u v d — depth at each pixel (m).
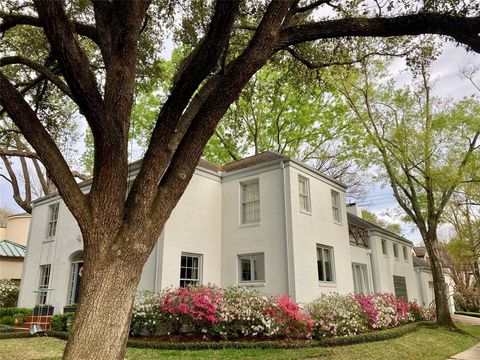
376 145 16.94
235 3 4.79
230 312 9.96
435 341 11.98
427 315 18.41
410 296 21.95
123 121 4.53
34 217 17.89
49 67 7.64
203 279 12.77
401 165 16.77
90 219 4.20
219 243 13.89
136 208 4.32
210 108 4.88
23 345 9.71
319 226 13.78
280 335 10.20
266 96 16.00
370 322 12.84
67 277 14.46
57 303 14.23
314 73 10.48
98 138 4.29
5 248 20.78
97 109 4.21
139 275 4.23
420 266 25.56
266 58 5.12
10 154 12.40
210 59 4.88
